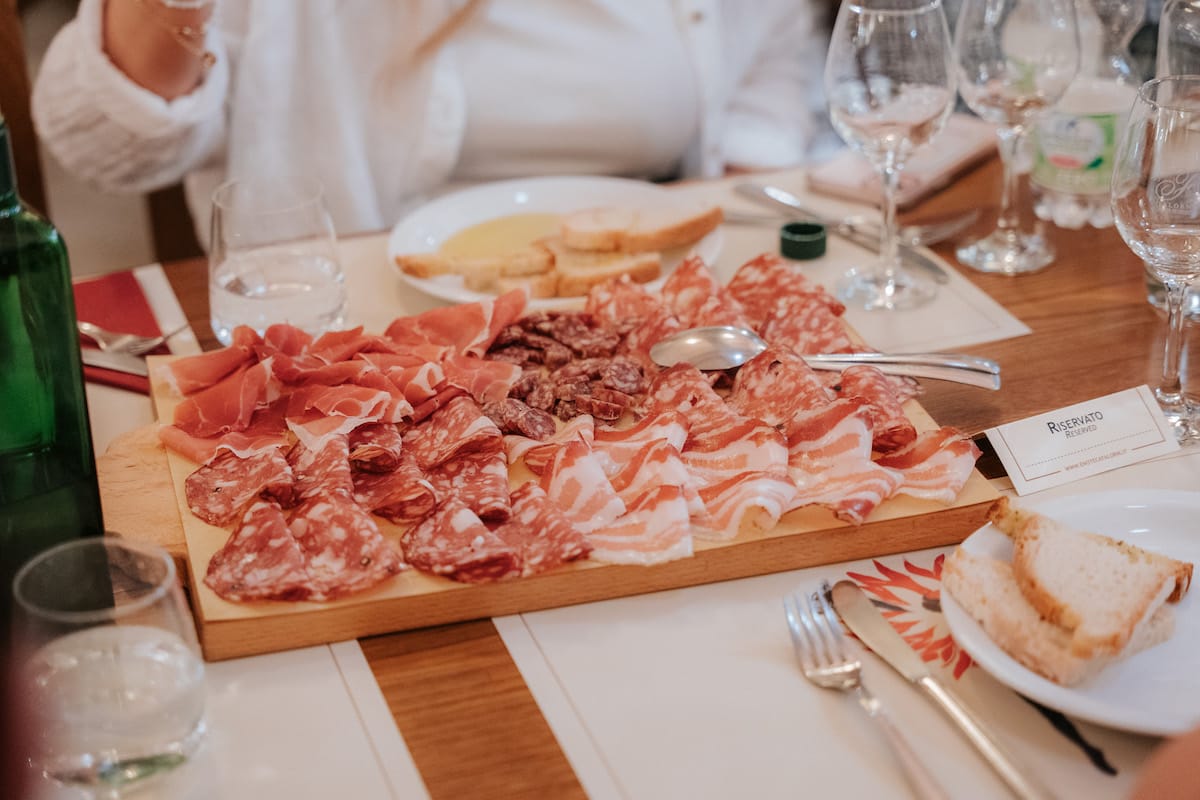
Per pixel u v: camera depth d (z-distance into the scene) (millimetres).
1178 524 1016
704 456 1116
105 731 773
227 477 1108
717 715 883
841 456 1084
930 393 1296
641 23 2318
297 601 955
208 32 1806
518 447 1156
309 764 850
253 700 911
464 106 2254
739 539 1025
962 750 835
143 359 1404
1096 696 849
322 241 1424
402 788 828
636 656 949
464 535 995
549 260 1594
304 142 2244
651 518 1025
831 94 1453
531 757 852
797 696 897
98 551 827
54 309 1012
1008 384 1312
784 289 1437
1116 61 1721
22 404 1008
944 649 935
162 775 825
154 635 782
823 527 1035
